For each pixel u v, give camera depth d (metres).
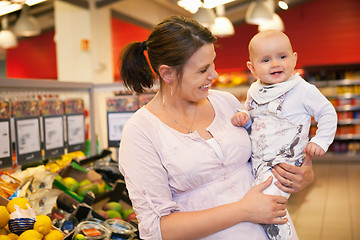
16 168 2.14
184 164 1.52
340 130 10.06
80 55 6.22
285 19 10.99
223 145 1.58
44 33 11.70
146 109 1.66
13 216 1.62
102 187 2.39
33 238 1.57
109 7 6.61
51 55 11.76
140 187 1.50
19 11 7.45
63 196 2.14
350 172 8.28
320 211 5.41
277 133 1.69
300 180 1.61
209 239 1.51
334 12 10.62
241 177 1.63
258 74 1.77
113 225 2.01
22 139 2.19
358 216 5.12
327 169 8.77
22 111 2.19
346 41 10.61
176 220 1.44
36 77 12.00
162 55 1.53
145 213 1.48
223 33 6.39
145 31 10.09
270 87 1.74
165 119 1.62
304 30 10.88
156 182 1.50
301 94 1.70
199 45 1.49
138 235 1.95
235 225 1.50
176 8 8.87
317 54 10.83
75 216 1.98
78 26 6.18
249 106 1.81
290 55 1.73
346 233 4.53
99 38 6.31
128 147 1.56
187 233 1.42
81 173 2.40
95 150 2.98
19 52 12.08
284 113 1.71
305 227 4.79
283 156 1.66
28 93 2.33
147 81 1.77
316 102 1.67
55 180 2.16
